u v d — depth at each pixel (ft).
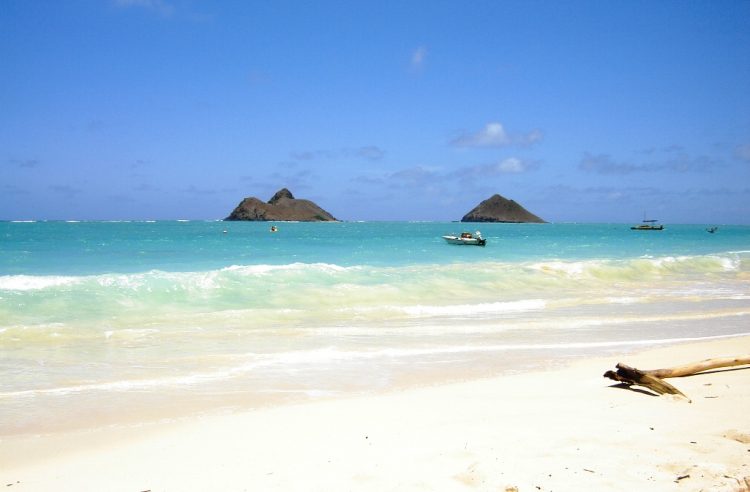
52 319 48.65
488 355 38.70
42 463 20.16
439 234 290.56
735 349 40.06
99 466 19.71
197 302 57.62
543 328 49.03
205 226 444.14
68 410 26.40
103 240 179.52
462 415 24.50
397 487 16.83
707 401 26.03
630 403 25.98
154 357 37.14
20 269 85.66
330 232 328.29
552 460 18.57
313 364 35.73
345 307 57.72
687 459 18.48
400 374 33.47
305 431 22.81
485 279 76.18
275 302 59.00
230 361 36.14
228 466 19.21
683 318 54.44
